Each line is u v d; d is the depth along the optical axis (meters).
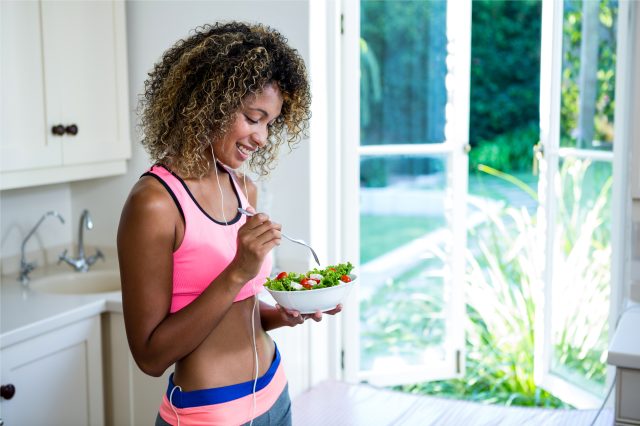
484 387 3.76
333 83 2.89
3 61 2.31
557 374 3.16
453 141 3.12
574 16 2.90
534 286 3.70
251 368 1.39
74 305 2.29
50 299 2.37
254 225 1.25
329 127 2.92
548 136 3.05
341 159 3.00
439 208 3.19
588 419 2.72
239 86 1.28
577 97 2.93
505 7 6.91
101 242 2.97
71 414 2.27
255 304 1.43
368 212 3.12
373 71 3.02
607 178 2.83
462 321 3.23
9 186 2.37
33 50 2.41
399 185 3.13
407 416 2.77
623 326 1.83
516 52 6.95
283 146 2.78
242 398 1.36
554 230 3.10
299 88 1.39
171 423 1.36
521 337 3.75
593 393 2.94
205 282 1.34
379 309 3.20
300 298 1.41
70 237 3.01
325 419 2.73
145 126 1.39
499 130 7.09
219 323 1.35
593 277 2.93
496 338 3.84
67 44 2.53
